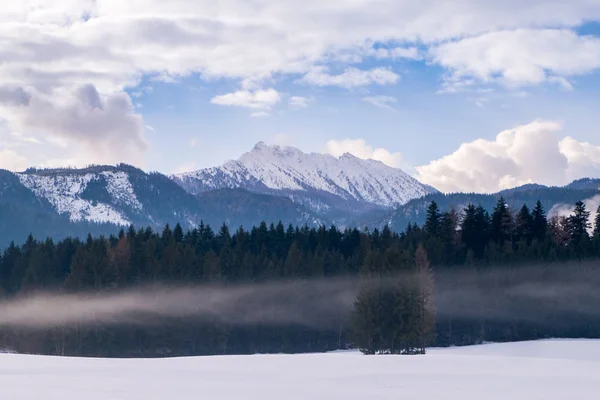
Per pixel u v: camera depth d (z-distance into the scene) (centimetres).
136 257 9012
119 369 2981
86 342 8444
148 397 2164
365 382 2520
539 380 2567
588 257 9950
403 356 3544
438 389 2344
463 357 3497
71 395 2172
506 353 7788
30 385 2384
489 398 2159
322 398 2164
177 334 8644
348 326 8794
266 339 9112
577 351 7712
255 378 2661
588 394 2241
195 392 2277
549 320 9612
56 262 9756
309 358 3441
